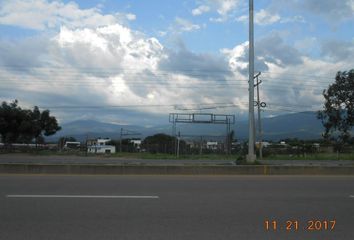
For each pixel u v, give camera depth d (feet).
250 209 32.78
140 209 32.01
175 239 23.94
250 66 72.59
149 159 143.74
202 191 41.81
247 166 61.46
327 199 38.19
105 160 132.36
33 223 27.22
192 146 184.03
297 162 125.70
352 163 121.08
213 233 25.38
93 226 26.63
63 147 231.50
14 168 58.90
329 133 154.92
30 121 207.41
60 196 37.50
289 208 33.53
